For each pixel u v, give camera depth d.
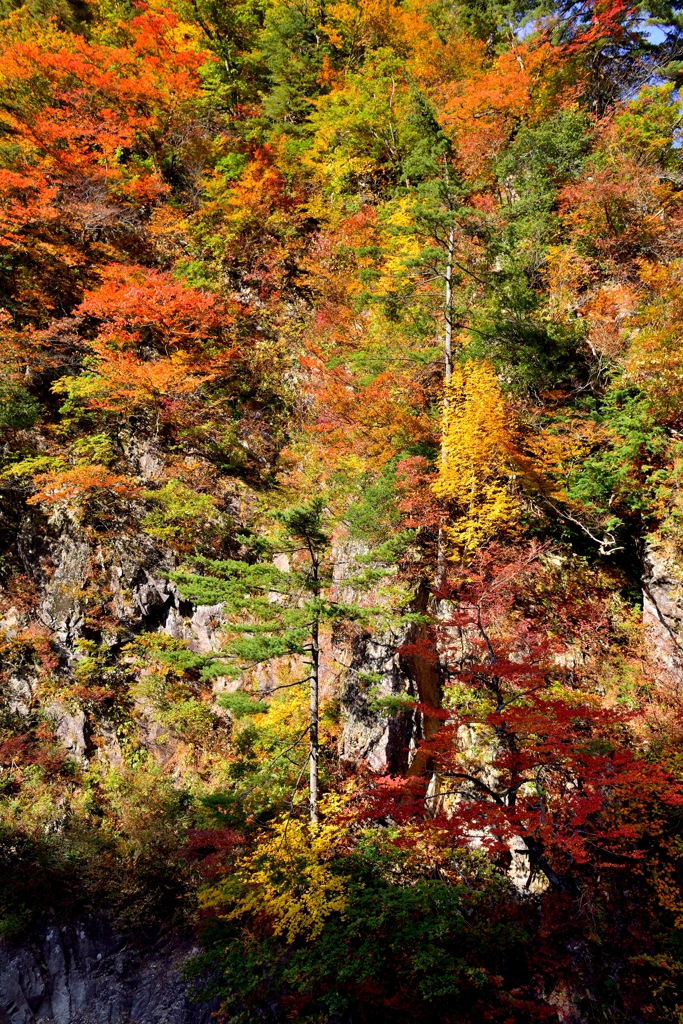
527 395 16.98
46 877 13.35
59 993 12.08
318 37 30.84
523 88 23.50
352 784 12.83
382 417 16.88
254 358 21.94
